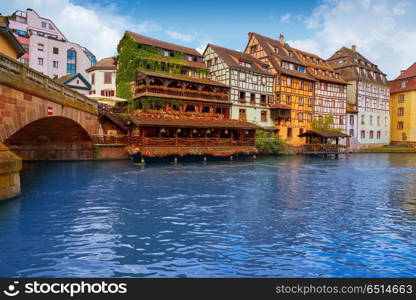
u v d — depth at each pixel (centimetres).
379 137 6369
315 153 4378
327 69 5456
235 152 3469
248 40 5125
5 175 1207
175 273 646
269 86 4656
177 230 941
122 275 632
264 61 4831
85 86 4831
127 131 3225
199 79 3981
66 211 1138
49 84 1670
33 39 5619
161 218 1076
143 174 2197
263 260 722
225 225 1003
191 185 1789
